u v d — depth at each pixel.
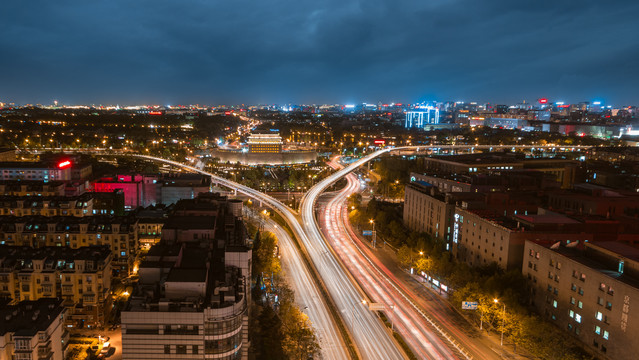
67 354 148.75
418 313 189.25
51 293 171.75
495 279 178.25
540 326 151.00
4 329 128.12
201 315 115.94
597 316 146.25
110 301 182.88
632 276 142.00
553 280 167.88
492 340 168.50
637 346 131.00
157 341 116.44
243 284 140.38
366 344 162.62
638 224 196.62
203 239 177.12
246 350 127.31
